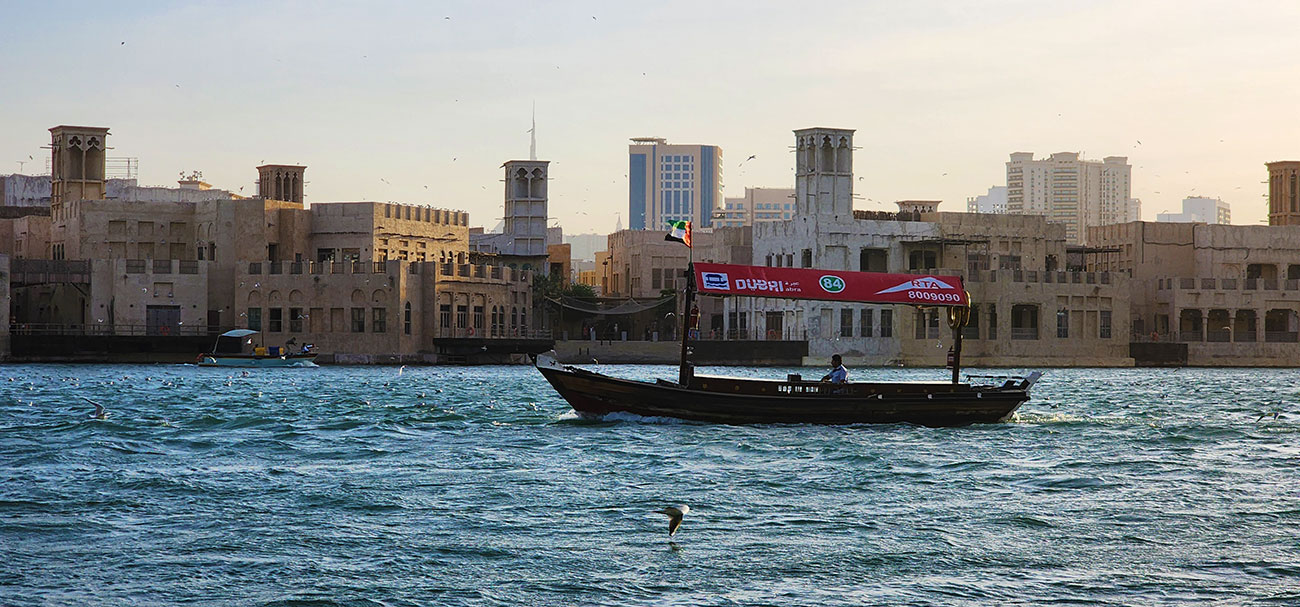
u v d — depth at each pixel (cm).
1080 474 4147
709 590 2698
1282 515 3453
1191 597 2659
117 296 13200
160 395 7475
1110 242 16512
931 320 14325
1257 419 6156
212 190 18212
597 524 3306
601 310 15762
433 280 13225
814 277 5141
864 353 13950
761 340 13850
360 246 14312
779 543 3097
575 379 5362
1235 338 15238
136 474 4066
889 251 14675
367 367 12175
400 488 3828
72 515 3384
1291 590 2708
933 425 5369
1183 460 4497
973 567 2886
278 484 3894
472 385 8725
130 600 2603
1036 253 15300
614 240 19200
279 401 6994
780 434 5028
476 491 3775
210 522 3316
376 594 2658
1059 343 14425
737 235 16512
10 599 2600
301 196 15738
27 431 5216
